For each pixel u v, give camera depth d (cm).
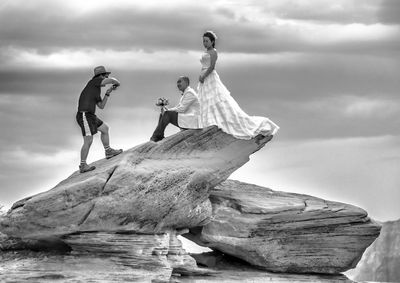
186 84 3481
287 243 3609
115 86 3394
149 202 3291
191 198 3397
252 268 3662
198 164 3416
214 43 3506
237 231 3553
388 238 6250
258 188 3728
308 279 3659
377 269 6272
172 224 3394
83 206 3222
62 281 3209
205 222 3522
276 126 3509
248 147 3506
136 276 3272
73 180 3312
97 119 3384
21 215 3253
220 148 3472
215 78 3494
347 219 3653
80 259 3297
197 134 3447
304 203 3644
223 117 3466
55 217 3234
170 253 3419
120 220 3266
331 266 3672
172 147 3406
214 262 3675
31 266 3262
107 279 3241
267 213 3566
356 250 3675
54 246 3422
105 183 3238
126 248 3300
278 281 3606
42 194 3250
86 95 3359
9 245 3438
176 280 3438
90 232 3284
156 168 3325
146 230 3322
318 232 3641
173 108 3472
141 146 3353
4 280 3209
